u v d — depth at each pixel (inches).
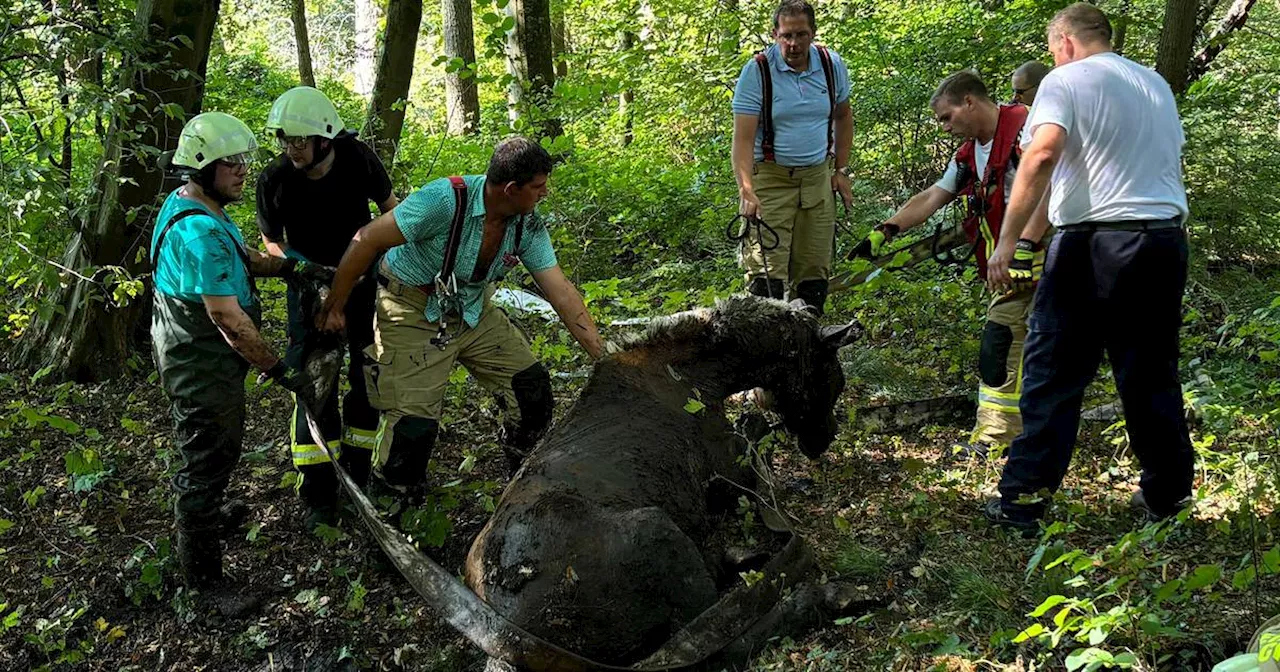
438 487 193.8
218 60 587.8
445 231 164.4
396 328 172.6
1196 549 155.4
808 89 234.5
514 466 191.9
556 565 132.1
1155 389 158.4
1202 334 248.2
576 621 130.7
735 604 143.2
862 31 417.4
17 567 187.8
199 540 170.6
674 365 172.2
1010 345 191.8
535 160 159.0
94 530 196.1
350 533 192.1
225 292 157.5
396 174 351.3
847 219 291.9
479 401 245.4
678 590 137.6
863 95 385.7
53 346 264.5
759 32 442.6
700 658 136.6
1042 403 163.9
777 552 165.9
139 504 207.3
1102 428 204.5
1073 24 162.1
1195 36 382.9
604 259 343.0
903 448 211.8
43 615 174.9
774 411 187.0
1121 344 158.6
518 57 437.4
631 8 549.0
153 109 255.9
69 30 239.0
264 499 208.1
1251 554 146.6
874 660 138.5
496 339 182.4
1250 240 300.2
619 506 140.9
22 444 230.4
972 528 173.3
